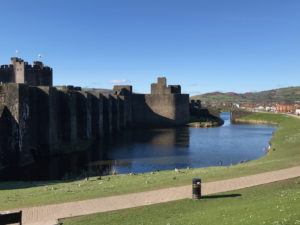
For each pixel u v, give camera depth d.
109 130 139.50
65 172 69.69
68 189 45.41
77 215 33.34
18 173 68.94
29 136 81.38
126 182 48.09
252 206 31.56
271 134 135.25
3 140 74.94
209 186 42.09
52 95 89.56
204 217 30.05
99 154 90.75
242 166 57.75
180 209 34.12
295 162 57.31
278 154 74.38
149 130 155.38
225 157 86.06
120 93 178.38
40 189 48.03
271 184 42.31
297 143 87.44
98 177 59.03
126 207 35.19
